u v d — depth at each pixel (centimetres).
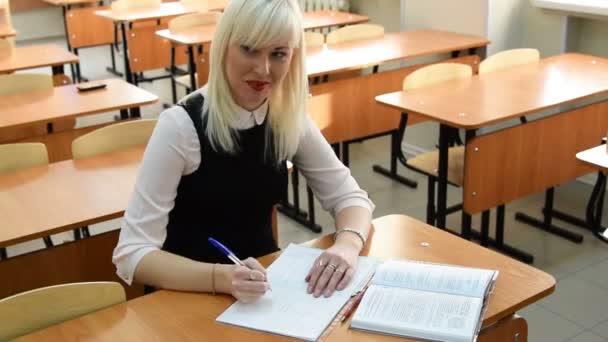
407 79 314
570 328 255
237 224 160
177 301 137
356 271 144
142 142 254
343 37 422
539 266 303
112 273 214
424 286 134
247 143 152
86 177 224
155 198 147
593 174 385
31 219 194
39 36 858
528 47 414
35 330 134
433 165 307
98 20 638
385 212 367
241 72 142
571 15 381
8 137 341
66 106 301
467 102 291
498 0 402
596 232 294
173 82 537
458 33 427
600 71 336
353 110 371
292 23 140
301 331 124
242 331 126
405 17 465
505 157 285
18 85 326
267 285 134
